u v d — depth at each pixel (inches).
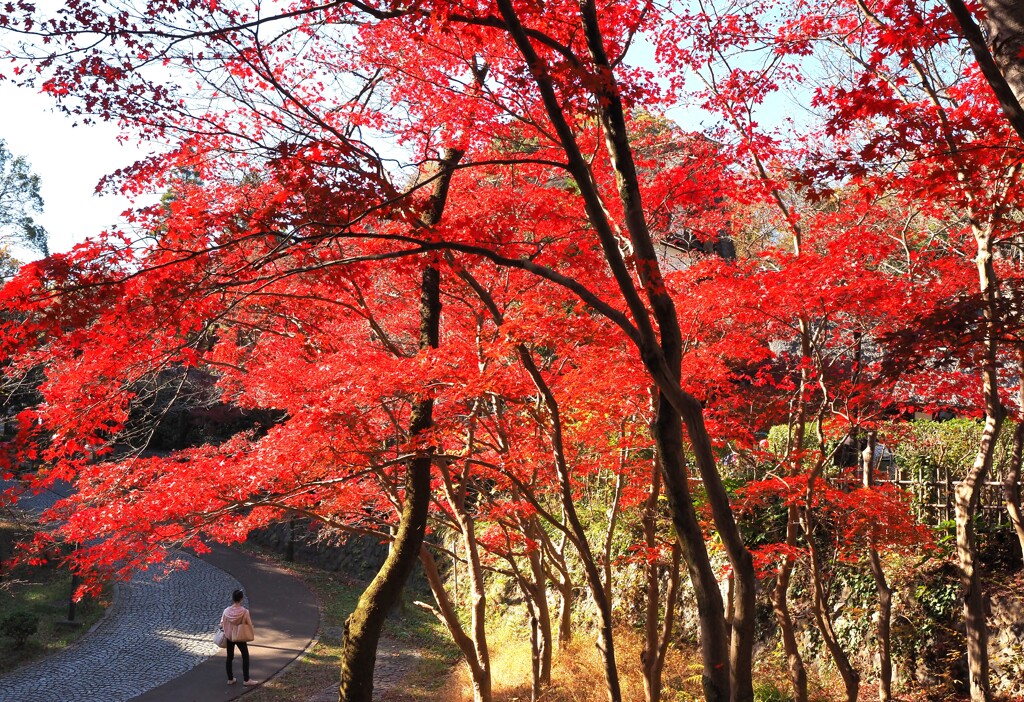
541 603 455.2
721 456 521.0
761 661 453.1
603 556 419.2
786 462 330.0
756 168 334.3
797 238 331.3
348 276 242.8
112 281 195.9
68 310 200.5
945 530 408.2
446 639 636.7
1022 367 290.4
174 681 531.2
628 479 428.5
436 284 329.7
